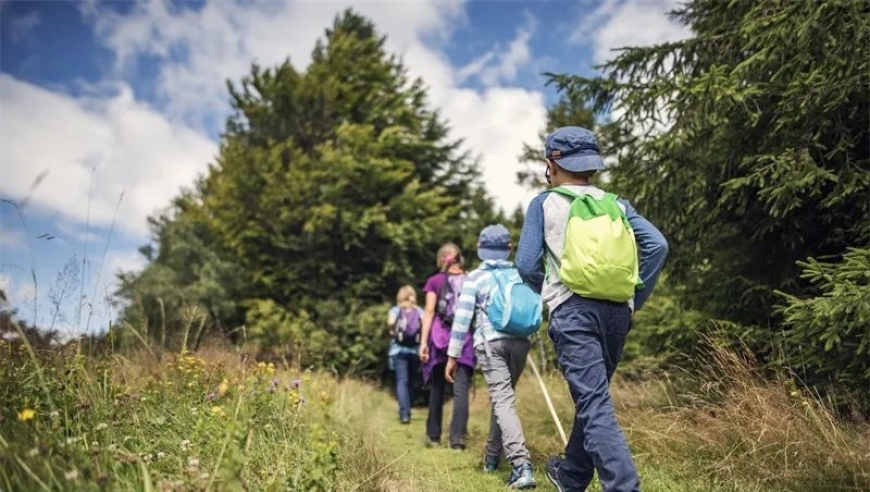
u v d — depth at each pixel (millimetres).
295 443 2990
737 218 5430
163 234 15297
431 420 5621
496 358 3992
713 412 4055
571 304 2580
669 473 3627
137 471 2289
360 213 17469
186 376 4203
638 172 5773
